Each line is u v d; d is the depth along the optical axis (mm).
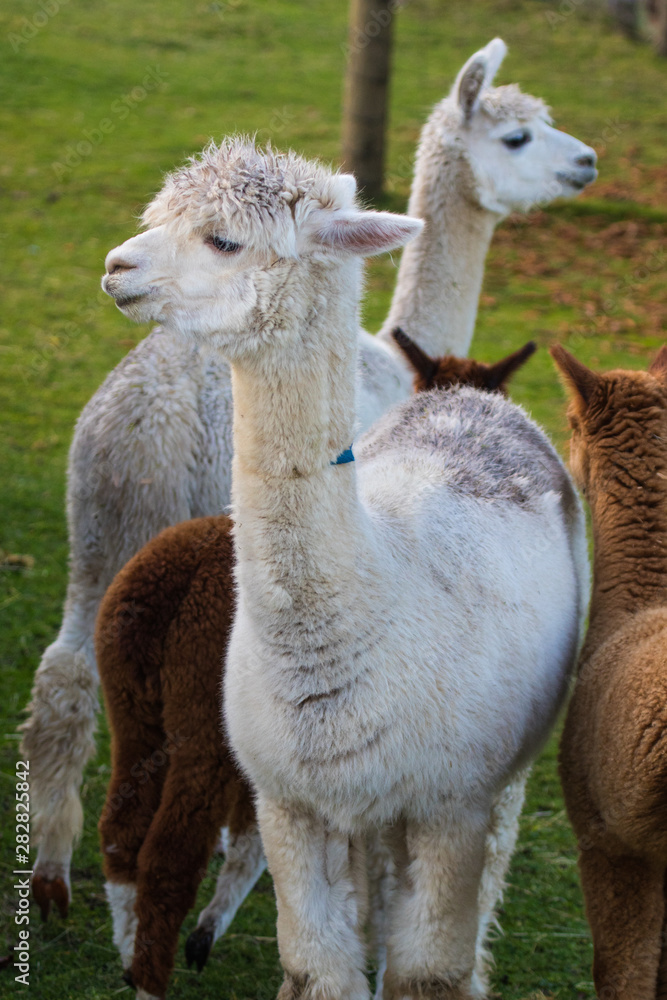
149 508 4352
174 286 2770
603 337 10297
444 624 3006
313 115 15266
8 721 5148
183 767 3420
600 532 3668
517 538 3449
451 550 3162
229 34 18875
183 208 2768
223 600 3510
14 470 7613
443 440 3709
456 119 5473
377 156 12234
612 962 3184
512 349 9852
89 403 4539
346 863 3123
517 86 5730
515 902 4414
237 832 3934
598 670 3305
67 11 19016
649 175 14398
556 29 20203
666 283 11680
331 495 2803
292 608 2820
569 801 3391
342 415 2811
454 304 5574
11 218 11914
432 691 2916
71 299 10438
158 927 3332
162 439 4316
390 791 2961
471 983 3236
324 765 2887
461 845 3070
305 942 3021
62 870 4090
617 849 3141
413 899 3088
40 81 15734
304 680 2850
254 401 2787
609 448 3684
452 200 5520
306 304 2746
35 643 5793
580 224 13188
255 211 2701
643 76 18250
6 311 10055
